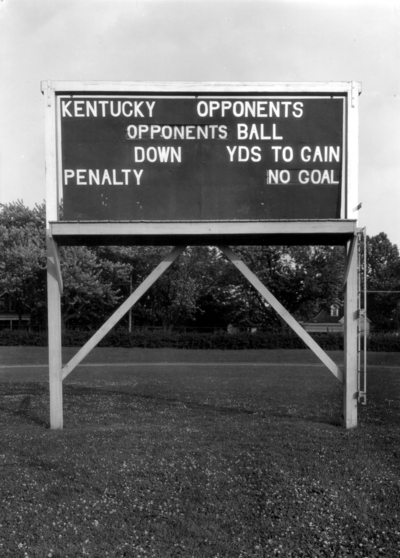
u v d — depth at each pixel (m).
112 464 6.91
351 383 9.35
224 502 5.71
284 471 6.60
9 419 10.39
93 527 5.13
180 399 13.39
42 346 40.88
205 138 9.34
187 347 41.16
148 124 9.31
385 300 68.25
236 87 9.28
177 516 5.37
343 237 9.73
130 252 52.00
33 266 45.12
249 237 9.67
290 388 16.20
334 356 36.22
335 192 9.39
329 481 6.28
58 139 9.27
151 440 8.22
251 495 5.91
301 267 50.53
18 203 49.44
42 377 21.53
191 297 52.91
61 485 6.20
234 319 57.59
